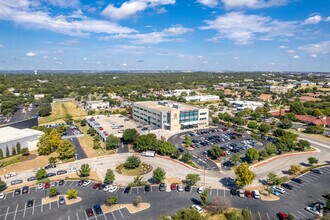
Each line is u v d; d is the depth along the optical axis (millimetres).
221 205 69375
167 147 111812
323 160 110500
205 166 103000
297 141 132125
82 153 118438
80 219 66562
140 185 85812
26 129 138250
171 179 90625
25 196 79188
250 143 133750
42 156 114750
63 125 160625
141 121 184625
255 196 77375
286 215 66500
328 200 68938
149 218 66750
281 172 97250
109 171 86688
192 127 168750
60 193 80875
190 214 59594
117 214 68688
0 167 101812
